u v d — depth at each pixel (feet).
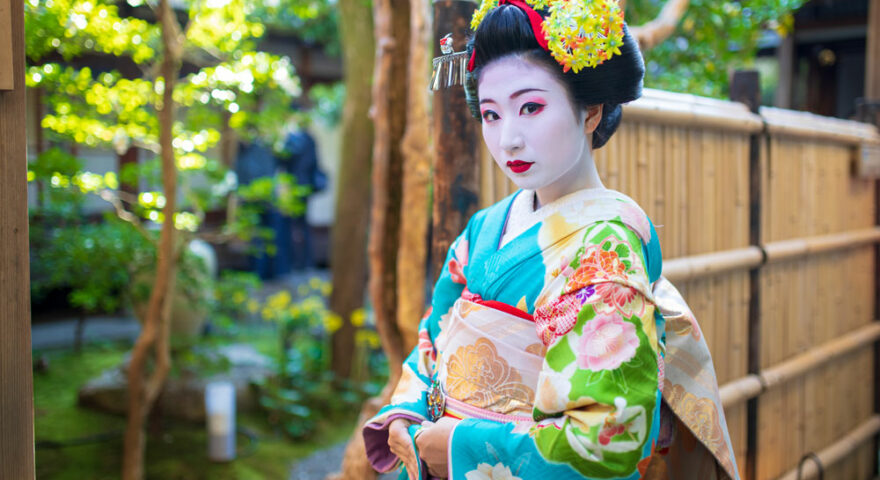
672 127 8.25
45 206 15.87
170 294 12.72
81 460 13.98
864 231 13.05
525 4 4.08
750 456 9.93
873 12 15.19
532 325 4.16
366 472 9.46
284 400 17.12
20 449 4.66
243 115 14.88
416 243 9.02
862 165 12.51
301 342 21.85
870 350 13.57
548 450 3.83
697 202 8.71
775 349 10.47
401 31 10.96
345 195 18.75
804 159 11.02
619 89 4.16
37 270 16.43
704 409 4.69
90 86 12.55
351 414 17.65
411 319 9.07
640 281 3.92
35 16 11.18
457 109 6.58
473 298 4.44
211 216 28.66
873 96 15.28
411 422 4.67
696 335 4.74
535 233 4.28
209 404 14.64
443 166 6.68
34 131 18.92
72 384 18.04
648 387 3.80
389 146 10.18
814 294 11.50
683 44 14.92
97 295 14.97
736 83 9.70
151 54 13.14
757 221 9.75
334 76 35.37
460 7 6.49
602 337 3.82
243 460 14.84
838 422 12.46
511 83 4.06
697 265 8.44
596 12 3.94
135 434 12.55
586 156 4.36
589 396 3.75
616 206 4.17
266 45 31.94
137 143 14.05
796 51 30.83
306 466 14.93
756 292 9.75
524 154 4.09
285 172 31.55
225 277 17.26
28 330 4.69
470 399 4.32
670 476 5.07
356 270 18.83
